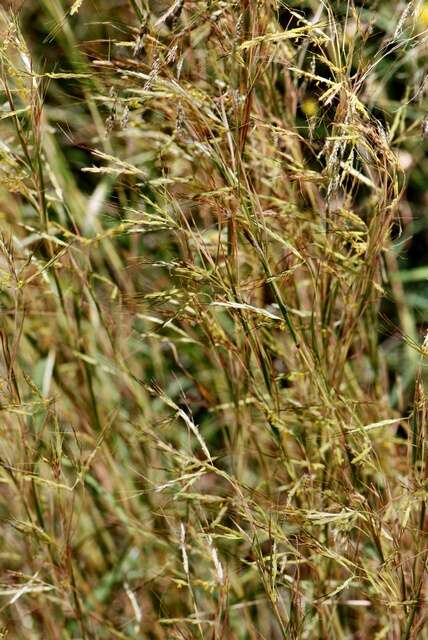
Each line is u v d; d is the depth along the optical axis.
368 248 1.19
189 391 1.47
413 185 1.53
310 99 1.29
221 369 1.30
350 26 1.22
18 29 1.18
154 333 1.28
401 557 1.17
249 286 1.18
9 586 1.24
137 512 1.36
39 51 1.42
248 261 1.25
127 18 1.35
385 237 1.19
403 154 1.43
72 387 1.38
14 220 1.36
